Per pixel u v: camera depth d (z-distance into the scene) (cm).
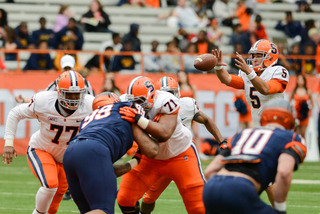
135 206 1616
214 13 4753
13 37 3731
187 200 1473
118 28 4666
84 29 4306
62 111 1490
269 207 1111
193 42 3909
